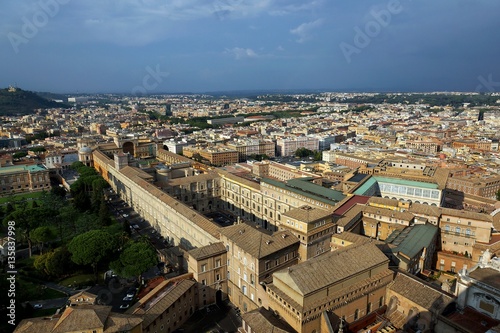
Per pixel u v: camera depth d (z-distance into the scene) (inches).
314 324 4448.8
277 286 4781.0
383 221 7268.7
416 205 7514.8
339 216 7007.9
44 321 4392.2
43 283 6496.1
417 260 6048.2
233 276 5979.3
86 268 6968.5
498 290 3988.7
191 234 7406.5
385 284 5098.4
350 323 4793.3
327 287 4530.0
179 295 5319.9
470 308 4286.4
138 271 6102.4
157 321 4849.9
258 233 5753.0
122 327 4276.6
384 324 4638.3
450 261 6835.6
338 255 4921.3
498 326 3538.4
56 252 6614.2
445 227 7145.7
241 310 5841.5
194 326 5447.8
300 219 5940.0
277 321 4547.2
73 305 4729.3
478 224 6801.2
